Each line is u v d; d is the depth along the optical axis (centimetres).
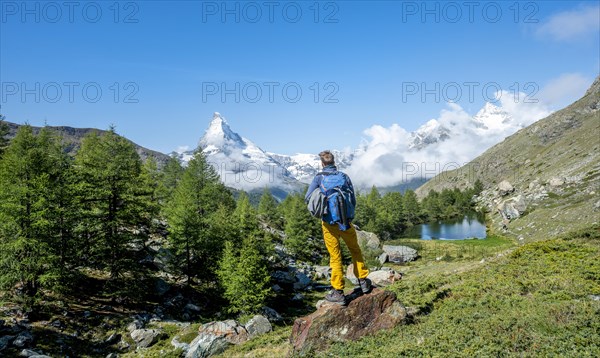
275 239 7981
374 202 12900
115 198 3425
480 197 16662
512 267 1658
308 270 6044
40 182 2786
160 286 3856
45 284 2717
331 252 908
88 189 3259
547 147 18238
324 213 834
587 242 2041
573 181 8469
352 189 851
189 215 4169
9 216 2641
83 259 3247
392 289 1739
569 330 839
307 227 7275
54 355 2380
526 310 1010
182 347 2384
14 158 2931
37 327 2628
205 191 5816
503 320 933
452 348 803
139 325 3011
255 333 2433
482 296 1258
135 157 6544
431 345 829
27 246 2678
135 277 3447
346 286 5025
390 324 983
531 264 1647
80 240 3161
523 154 19775
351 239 904
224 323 2419
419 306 1252
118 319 3056
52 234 2875
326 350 902
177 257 4134
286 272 5525
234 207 8288
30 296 2762
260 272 3869
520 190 13075
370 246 7600
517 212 8625
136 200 3484
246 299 3653
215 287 4234
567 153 13375
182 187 6038
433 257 7062
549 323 877
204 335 2317
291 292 4950
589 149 11031
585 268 1427
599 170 8156
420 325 981
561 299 1116
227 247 3944
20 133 3447
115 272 3312
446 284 1678
